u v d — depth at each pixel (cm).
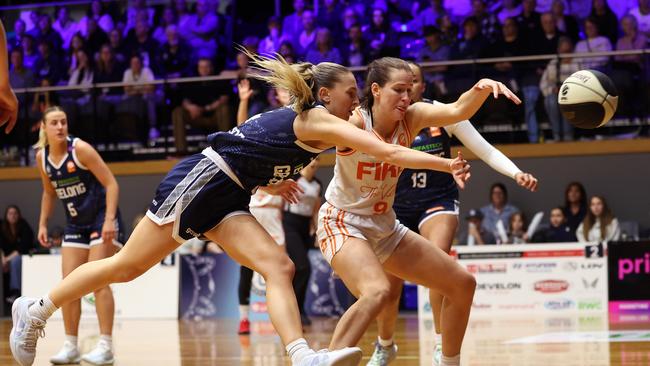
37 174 1325
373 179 384
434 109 384
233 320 1034
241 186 385
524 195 1202
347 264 380
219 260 1080
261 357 621
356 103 383
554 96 1184
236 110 1264
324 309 1064
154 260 395
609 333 726
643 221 1183
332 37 1312
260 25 1416
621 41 1225
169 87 1290
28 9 1423
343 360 341
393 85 372
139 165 1298
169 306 1083
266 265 373
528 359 561
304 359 348
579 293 967
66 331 600
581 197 1060
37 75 1388
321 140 366
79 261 603
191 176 384
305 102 372
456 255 988
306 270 905
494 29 1256
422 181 513
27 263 1120
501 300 978
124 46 1370
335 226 395
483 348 636
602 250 965
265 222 891
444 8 1316
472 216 1069
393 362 568
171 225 386
